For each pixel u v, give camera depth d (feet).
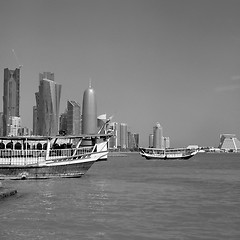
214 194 129.90
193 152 599.57
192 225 74.02
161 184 170.19
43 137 175.63
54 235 65.05
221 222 77.10
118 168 344.49
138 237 63.77
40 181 170.09
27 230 68.95
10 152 173.99
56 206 98.78
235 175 242.17
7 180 172.55
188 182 183.42
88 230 69.15
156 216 84.12
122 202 107.65
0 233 66.64
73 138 191.11
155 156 599.16
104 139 191.11
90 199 113.80
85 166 185.06
